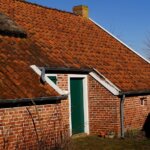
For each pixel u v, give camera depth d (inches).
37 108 509.0
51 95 526.6
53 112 535.2
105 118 703.1
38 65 588.1
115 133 693.3
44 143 509.0
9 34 621.6
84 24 908.6
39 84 538.3
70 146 521.7
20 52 596.4
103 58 788.6
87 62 722.2
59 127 543.8
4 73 517.0
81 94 709.9
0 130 455.2
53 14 842.8
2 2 744.3
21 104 485.7
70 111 671.8
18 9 755.4
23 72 545.0
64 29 803.4
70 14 907.4
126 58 868.6
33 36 681.6
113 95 697.0
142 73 844.6
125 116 718.5
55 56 658.8
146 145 621.0
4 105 462.6
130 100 737.6
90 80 716.0
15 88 497.7
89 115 716.7
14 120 475.2
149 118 803.4
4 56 557.9
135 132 730.8
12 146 469.4
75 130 689.6
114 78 729.6
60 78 648.4
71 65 665.0
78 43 781.3
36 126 505.4
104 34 923.4
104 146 609.6
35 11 796.0
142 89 762.2
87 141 649.6
